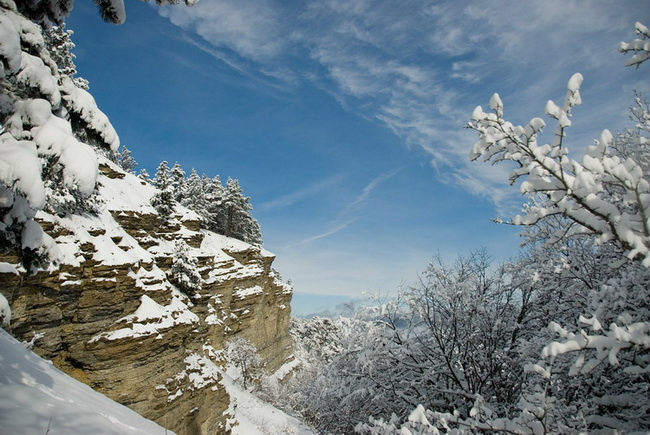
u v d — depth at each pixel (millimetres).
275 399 32875
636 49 3252
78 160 4082
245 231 57688
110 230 18453
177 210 34906
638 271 4234
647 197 2361
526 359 6969
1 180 3447
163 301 18859
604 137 2502
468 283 8773
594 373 4926
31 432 3602
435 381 8688
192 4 5422
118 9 5129
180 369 17375
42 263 4824
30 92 4125
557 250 7363
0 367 4984
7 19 3666
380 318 9867
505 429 3789
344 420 9562
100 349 13656
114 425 5312
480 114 2834
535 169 2711
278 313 52812
